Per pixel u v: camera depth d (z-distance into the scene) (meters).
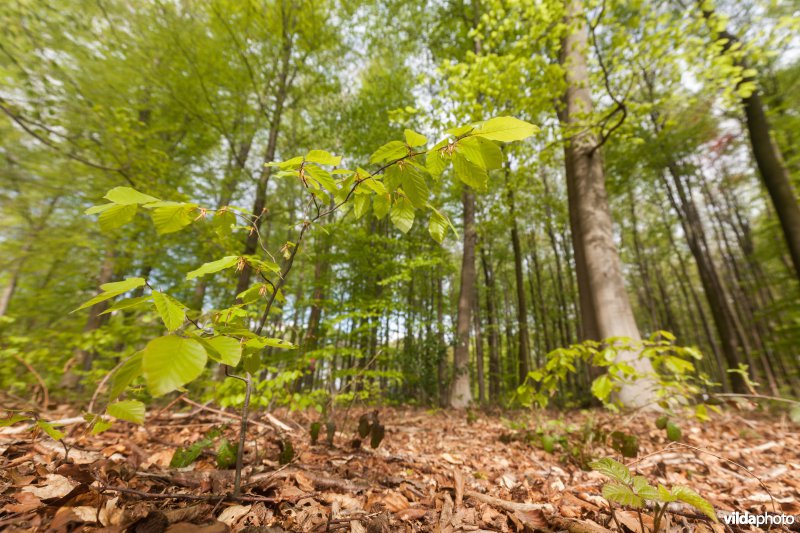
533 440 3.05
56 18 4.71
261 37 6.93
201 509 1.25
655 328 17.20
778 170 6.05
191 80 6.42
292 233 8.68
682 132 9.69
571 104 6.38
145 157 5.32
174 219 1.05
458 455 2.77
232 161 7.98
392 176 1.06
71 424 2.12
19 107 4.34
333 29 7.91
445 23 10.62
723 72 5.00
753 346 13.76
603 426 3.26
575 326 18.61
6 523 1.02
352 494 1.70
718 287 12.91
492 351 14.29
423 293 14.89
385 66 11.39
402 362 9.62
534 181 9.06
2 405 2.86
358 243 8.01
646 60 4.94
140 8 5.75
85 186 5.42
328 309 6.61
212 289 6.79
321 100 9.34
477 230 10.00
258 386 2.99
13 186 5.08
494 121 0.79
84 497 1.17
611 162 10.28
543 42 5.45
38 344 4.02
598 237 5.57
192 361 0.65
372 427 2.42
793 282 10.09
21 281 5.77
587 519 1.54
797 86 8.05
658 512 1.19
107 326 4.20
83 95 4.98
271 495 1.54
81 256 6.48
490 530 1.42
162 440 2.40
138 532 1.04
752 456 2.65
